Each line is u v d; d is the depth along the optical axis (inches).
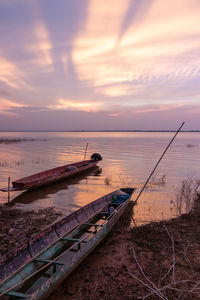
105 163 1025.5
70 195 516.7
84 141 2979.8
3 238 299.0
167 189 560.1
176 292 182.7
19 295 157.2
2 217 376.2
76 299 180.5
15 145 2080.5
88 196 510.3
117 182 645.9
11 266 196.1
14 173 765.3
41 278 200.7
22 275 193.2
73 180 676.7
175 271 215.3
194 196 494.6
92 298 181.0
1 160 1062.4
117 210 343.6
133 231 317.4
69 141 2947.8
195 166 922.1
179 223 346.6
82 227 300.0
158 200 471.5
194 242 279.0
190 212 391.9
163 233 309.0
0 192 541.0
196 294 178.1
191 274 209.3
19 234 312.3
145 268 222.8
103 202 410.0
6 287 174.6
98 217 355.9
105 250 265.4
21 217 378.6
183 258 239.1
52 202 466.9
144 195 509.7
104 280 204.8
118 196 428.8
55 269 204.5
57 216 384.5
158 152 1510.8
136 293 184.2
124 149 1748.3
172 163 1007.6
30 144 2246.6
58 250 245.8
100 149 1747.0
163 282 197.6
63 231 278.2
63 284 200.2
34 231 322.7
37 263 211.9
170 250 259.1
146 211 406.0
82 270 223.0
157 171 819.4
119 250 263.9
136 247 269.7
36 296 158.7
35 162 1019.9
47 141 2886.3
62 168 770.2
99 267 227.8
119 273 215.6
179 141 3038.9
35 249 228.1
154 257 244.7
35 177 621.6
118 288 192.7
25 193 531.8
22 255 211.3
